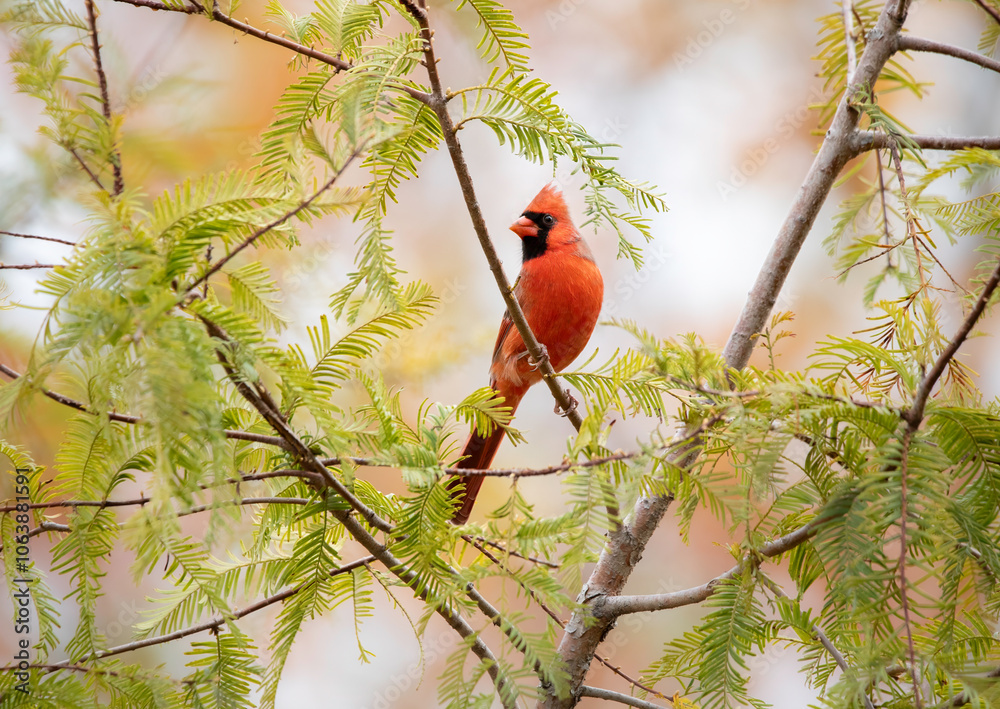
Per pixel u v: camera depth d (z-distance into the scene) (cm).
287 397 362
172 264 324
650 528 537
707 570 1073
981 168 555
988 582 367
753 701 490
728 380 400
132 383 290
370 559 450
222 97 871
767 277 594
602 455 370
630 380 416
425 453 402
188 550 434
